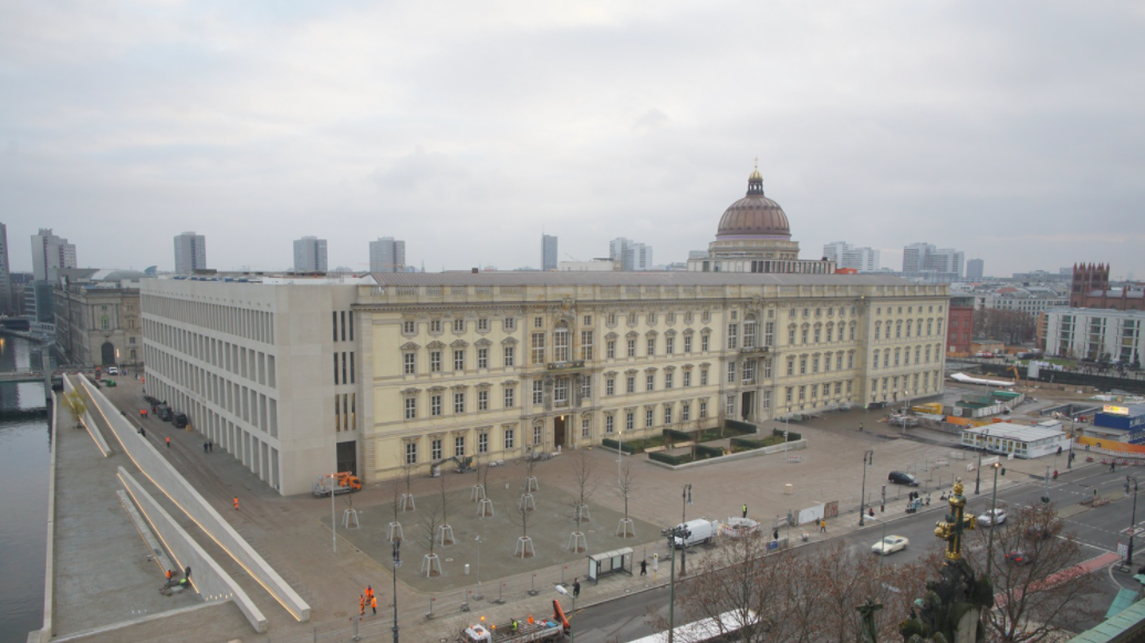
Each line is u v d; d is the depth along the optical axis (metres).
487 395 93.88
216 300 98.62
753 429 114.88
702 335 116.31
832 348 136.88
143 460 101.00
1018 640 44.38
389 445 86.19
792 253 160.50
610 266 143.75
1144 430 118.50
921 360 152.25
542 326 98.00
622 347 106.44
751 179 163.00
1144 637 23.16
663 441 107.25
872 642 18.55
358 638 50.66
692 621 50.06
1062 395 160.62
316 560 63.53
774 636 42.56
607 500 80.81
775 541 65.06
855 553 64.06
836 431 119.56
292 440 80.75
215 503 78.31
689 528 66.56
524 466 94.12
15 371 182.12
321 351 81.88
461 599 56.50
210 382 105.12
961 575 16.31
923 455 103.94
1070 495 85.56
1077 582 46.50
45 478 113.38
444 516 67.88
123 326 199.00
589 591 58.16
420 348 87.56
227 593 57.84
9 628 65.38
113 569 72.94
